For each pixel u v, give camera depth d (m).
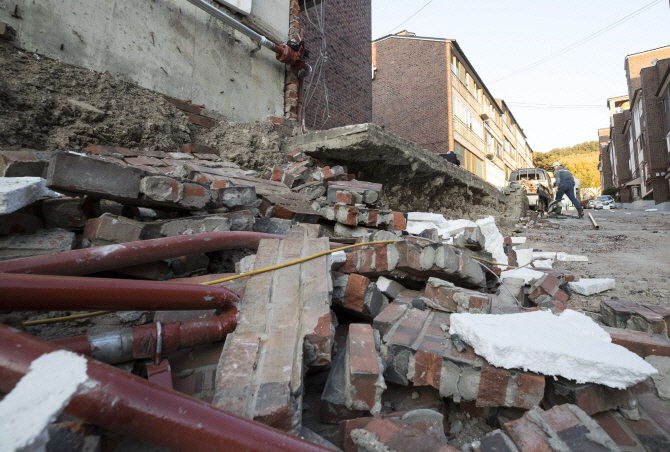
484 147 32.25
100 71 4.12
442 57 24.14
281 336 1.42
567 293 3.43
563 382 1.47
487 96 33.66
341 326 2.35
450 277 2.40
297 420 1.15
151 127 4.21
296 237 2.32
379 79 26.78
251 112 5.95
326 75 8.20
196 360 1.53
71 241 2.03
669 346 1.89
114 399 0.82
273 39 6.29
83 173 1.96
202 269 2.35
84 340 1.26
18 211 1.93
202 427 0.85
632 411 1.50
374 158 5.63
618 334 2.05
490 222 4.02
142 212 2.66
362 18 9.58
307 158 5.36
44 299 1.14
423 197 7.50
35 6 3.63
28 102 3.30
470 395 1.53
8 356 0.85
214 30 5.41
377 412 1.38
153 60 4.64
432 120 24.42
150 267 2.04
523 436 1.24
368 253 2.40
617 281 3.89
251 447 0.86
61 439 0.81
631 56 32.88
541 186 15.92
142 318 1.88
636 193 32.47
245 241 2.31
